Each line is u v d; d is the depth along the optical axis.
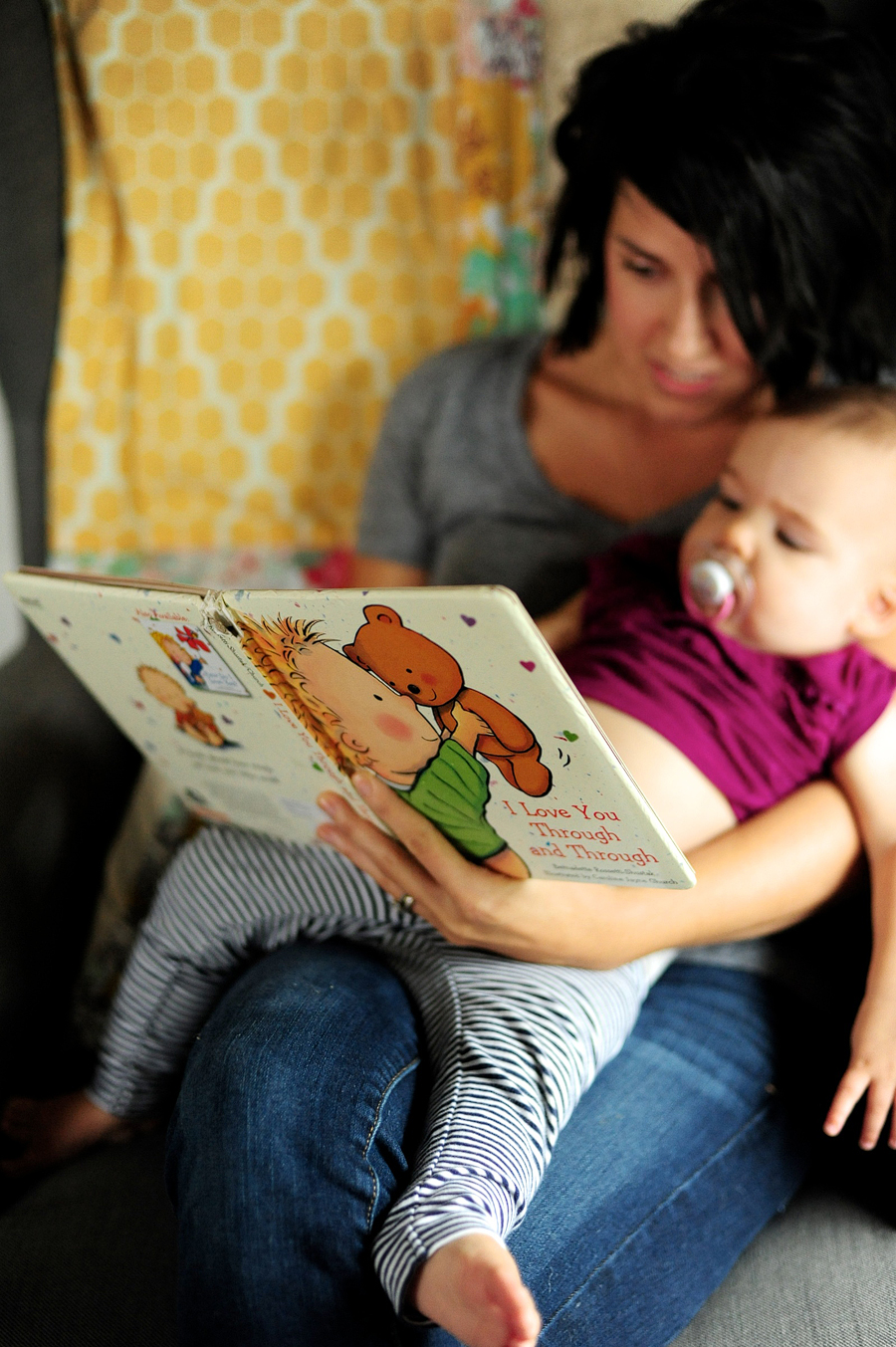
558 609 1.10
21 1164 0.95
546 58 1.20
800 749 0.89
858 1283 0.74
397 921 0.85
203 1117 0.67
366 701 0.63
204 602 0.64
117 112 1.16
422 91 1.19
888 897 0.83
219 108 1.17
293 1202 0.64
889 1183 0.78
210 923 0.87
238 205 1.19
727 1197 0.78
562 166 1.07
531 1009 0.76
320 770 0.73
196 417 1.24
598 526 1.13
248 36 1.16
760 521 0.89
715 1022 0.88
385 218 1.21
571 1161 0.75
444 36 1.17
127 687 0.80
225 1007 0.75
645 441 1.12
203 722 0.76
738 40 0.88
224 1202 0.64
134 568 1.26
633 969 0.86
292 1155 0.65
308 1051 0.70
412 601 0.55
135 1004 0.91
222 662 0.68
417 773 0.67
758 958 0.94
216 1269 0.63
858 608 0.89
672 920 0.78
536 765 0.61
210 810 0.91
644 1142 0.78
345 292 1.22
